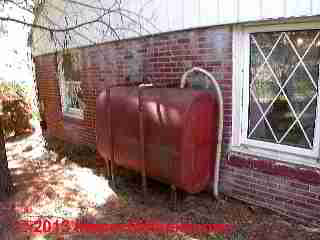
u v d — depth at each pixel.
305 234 2.81
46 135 7.83
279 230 2.90
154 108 3.24
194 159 3.16
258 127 3.27
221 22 3.17
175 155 3.05
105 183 4.27
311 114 2.84
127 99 3.61
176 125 3.01
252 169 3.26
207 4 3.27
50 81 7.32
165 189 3.96
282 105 3.05
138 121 3.41
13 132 8.38
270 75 3.09
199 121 3.11
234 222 3.09
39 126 8.55
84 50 5.66
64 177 4.61
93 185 4.21
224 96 3.35
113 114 3.76
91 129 5.83
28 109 8.64
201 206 3.44
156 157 3.26
